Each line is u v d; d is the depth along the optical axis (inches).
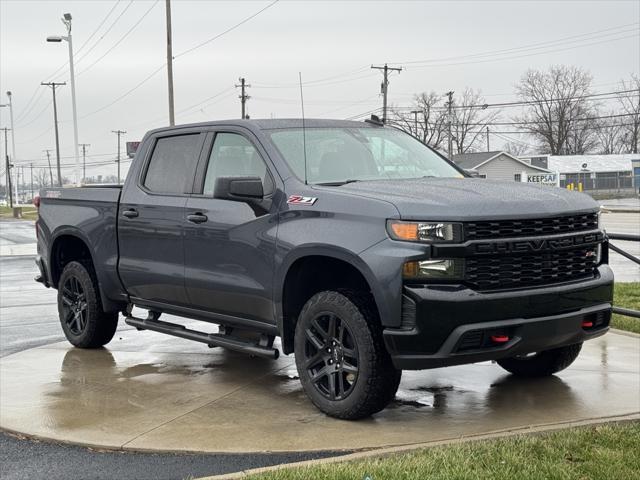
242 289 238.2
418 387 248.5
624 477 161.3
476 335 196.2
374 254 199.3
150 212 272.5
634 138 3973.9
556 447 179.8
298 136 246.5
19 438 209.0
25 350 317.1
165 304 277.3
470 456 174.6
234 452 191.3
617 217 1513.3
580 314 210.4
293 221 222.1
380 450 185.0
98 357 301.9
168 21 1567.4
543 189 223.6
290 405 231.0
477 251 195.9
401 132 277.1
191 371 276.5
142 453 194.4
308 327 219.3
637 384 245.3
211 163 259.4
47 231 327.3
